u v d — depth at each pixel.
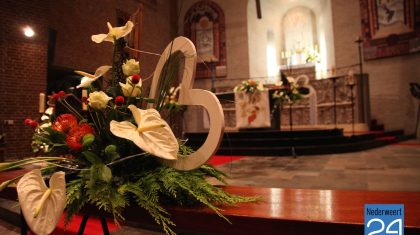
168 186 1.28
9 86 5.02
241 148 6.77
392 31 10.01
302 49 13.39
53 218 1.04
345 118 9.87
